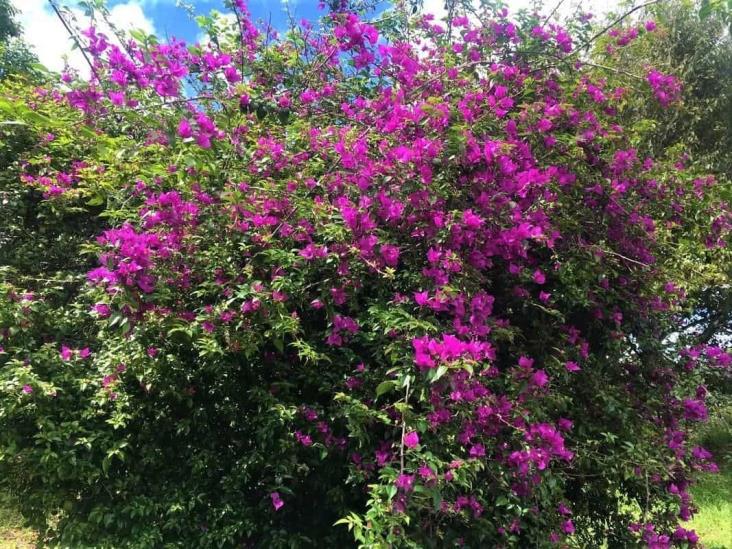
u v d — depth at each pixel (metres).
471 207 2.10
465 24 2.85
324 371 2.26
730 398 3.40
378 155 2.20
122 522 2.24
